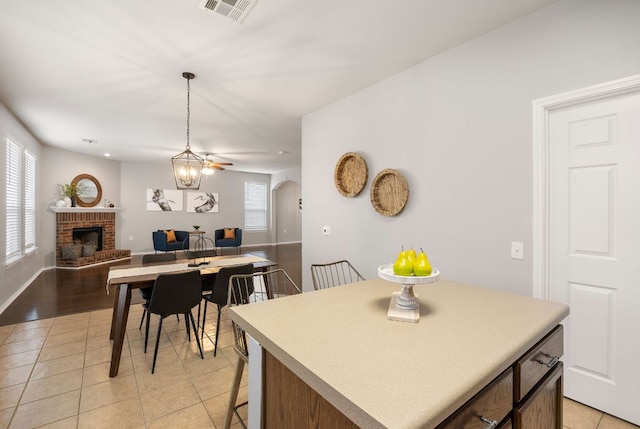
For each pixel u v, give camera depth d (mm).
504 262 2074
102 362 2416
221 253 8484
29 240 5062
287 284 5051
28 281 4926
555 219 1928
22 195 4504
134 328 3121
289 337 979
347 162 3268
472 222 2236
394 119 2789
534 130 1936
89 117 4023
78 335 2932
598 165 1775
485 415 804
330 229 3504
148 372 2275
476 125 2217
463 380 727
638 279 1658
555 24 1856
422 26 2096
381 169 2908
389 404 636
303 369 795
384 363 807
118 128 4551
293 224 10961
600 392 1792
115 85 3002
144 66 2627
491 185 2137
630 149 1670
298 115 3902
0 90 3139
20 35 2166
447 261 2391
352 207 3223
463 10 1931
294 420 947
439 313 1204
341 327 1064
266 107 3609
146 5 1863
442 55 2424
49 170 5961
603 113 1751
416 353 864
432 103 2490
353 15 1971
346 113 3289
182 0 1820
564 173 1892
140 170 7832
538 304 1317
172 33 2154
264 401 1102
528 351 1015
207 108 3662
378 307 1285
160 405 1901
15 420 1754
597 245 1785
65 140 5363
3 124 3602
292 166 8516
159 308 2328
